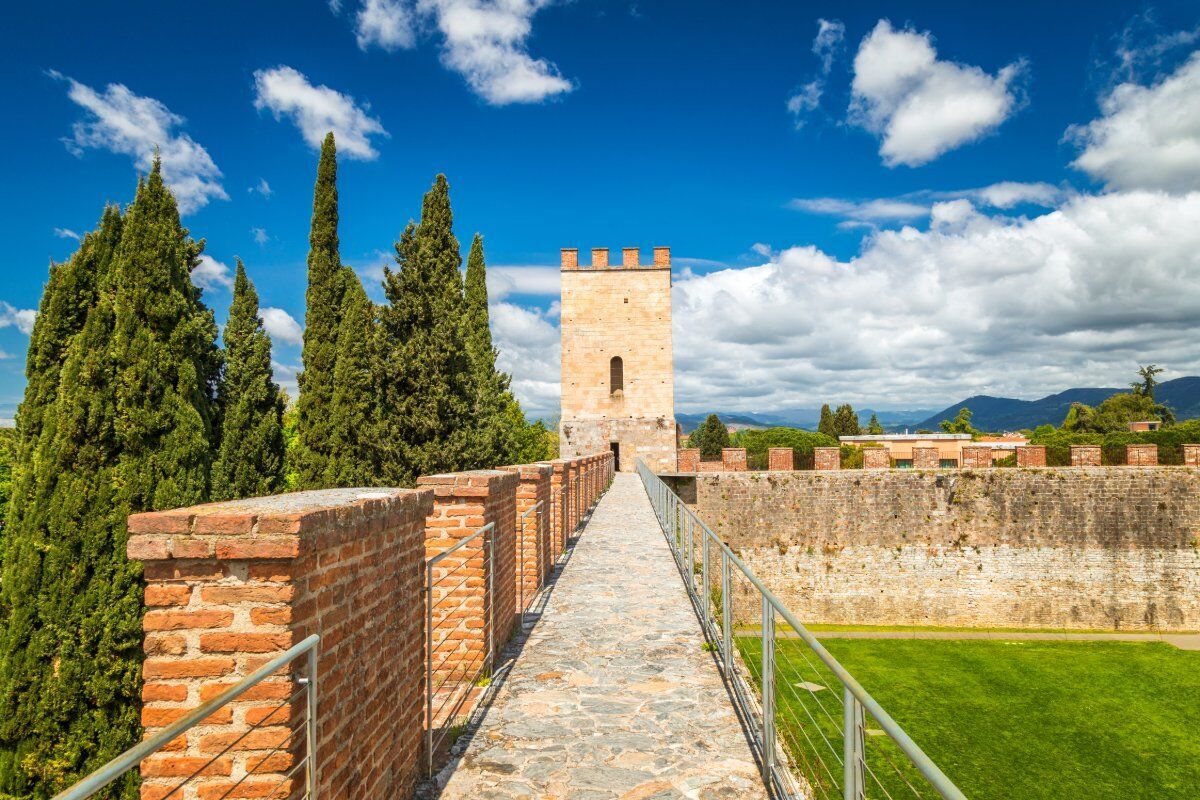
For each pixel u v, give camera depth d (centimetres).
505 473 827
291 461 2362
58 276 978
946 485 3077
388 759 439
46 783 829
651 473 2591
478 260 3419
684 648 802
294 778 306
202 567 309
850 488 3116
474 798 478
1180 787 1540
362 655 396
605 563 1302
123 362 930
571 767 522
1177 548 2969
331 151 2409
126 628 867
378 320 2088
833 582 3078
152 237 966
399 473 2016
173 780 302
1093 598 2980
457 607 642
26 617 861
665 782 500
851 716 356
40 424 946
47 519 873
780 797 472
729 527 3150
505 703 643
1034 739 1777
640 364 4403
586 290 4428
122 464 910
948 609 3023
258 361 1922
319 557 338
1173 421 7844
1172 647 2645
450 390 2086
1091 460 3123
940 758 1666
